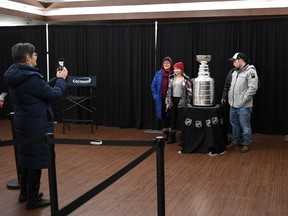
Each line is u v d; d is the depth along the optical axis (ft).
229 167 15.61
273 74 22.03
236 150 18.69
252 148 19.08
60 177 14.40
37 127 10.58
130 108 25.21
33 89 10.39
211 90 18.34
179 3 23.57
